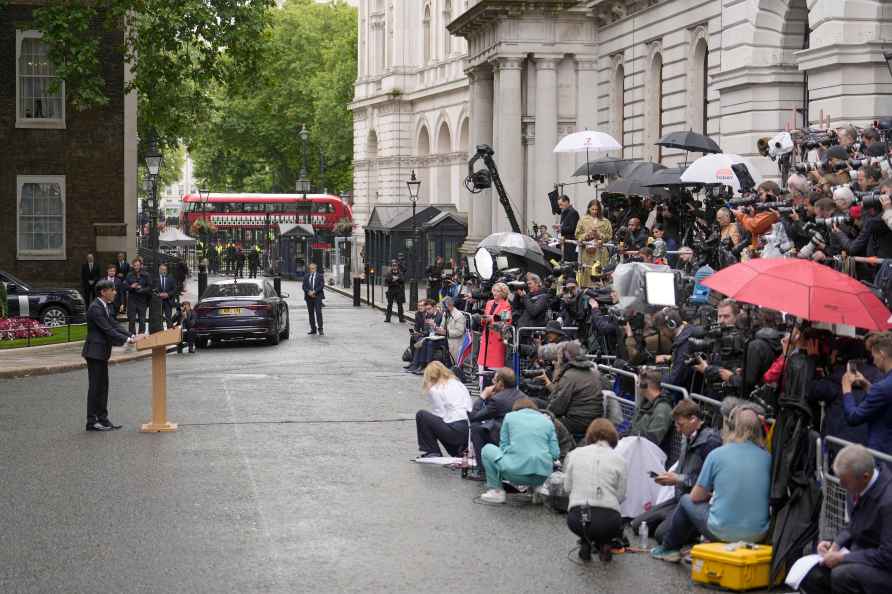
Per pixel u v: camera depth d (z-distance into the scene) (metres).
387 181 74.19
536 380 16.45
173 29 37.53
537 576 10.74
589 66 46.69
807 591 9.90
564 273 20.12
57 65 37.09
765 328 12.50
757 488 10.74
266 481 14.51
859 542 9.56
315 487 14.21
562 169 46.91
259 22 38.59
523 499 13.75
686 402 12.14
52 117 40.94
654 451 12.88
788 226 15.00
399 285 41.69
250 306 31.56
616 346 17.39
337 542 11.78
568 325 20.03
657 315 15.23
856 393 10.89
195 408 20.41
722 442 11.69
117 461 15.68
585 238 24.97
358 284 51.09
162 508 13.11
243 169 113.31
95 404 18.05
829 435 11.10
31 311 36.56
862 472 9.39
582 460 11.37
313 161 102.00
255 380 24.41
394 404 21.03
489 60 48.84
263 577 10.57
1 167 40.81
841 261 13.48
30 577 10.55
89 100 36.81
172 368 26.72
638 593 10.27
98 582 10.41
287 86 98.44
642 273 15.95
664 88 38.47
